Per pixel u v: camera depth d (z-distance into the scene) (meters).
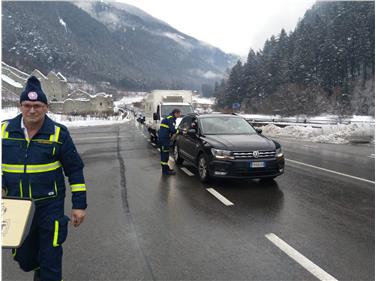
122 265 3.89
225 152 7.36
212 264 3.90
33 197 2.96
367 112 66.25
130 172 9.59
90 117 61.22
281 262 3.93
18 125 2.98
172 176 8.91
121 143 17.98
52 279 3.00
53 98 94.31
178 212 5.80
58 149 3.05
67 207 6.24
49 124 3.07
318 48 86.12
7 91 62.25
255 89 96.75
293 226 5.09
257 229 4.98
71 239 4.65
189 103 17.66
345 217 5.50
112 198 6.77
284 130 24.83
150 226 5.13
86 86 196.25
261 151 7.41
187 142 9.38
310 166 10.26
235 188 7.48
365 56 78.44
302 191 7.16
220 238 4.64
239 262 3.94
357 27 82.69
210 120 9.16
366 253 4.16
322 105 68.88
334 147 15.57
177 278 3.60
